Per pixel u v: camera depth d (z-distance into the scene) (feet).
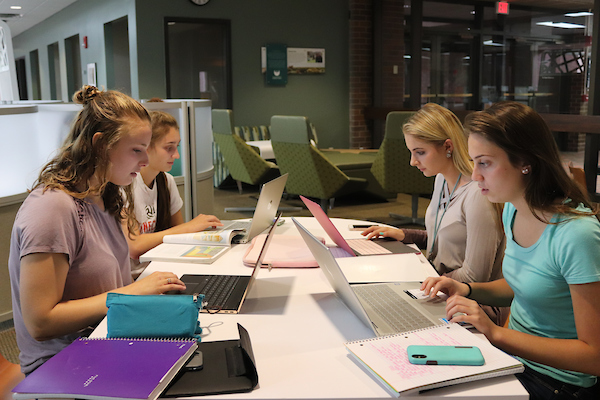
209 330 4.31
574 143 16.48
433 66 23.03
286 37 25.72
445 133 6.14
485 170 4.26
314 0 25.94
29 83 49.42
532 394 4.35
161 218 7.64
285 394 3.34
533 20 18.13
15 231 4.47
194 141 12.37
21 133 9.79
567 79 16.81
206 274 5.66
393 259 5.98
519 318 4.71
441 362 3.52
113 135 4.62
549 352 3.98
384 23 25.67
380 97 26.50
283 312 4.69
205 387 3.38
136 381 3.28
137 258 6.81
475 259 5.69
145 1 23.26
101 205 4.99
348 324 4.42
